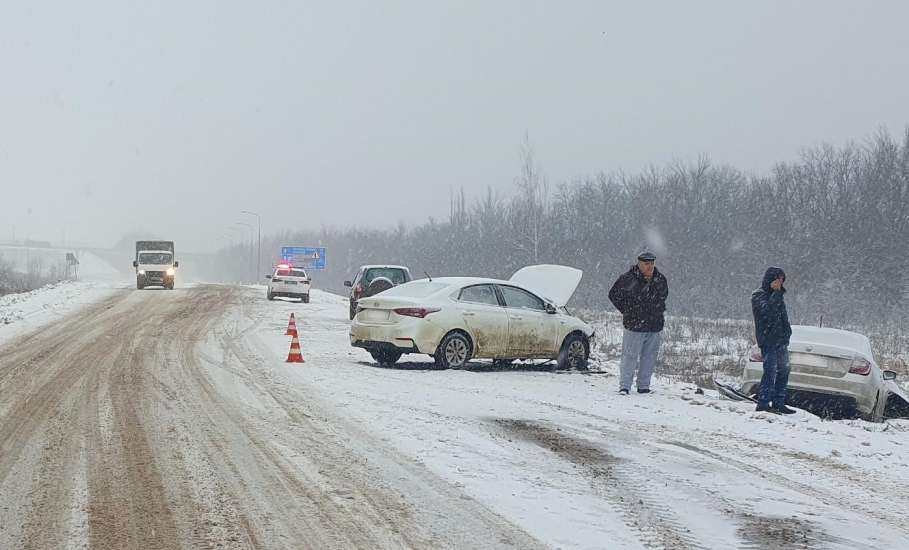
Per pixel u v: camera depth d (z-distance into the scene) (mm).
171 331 19688
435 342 13984
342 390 11203
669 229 58875
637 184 63625
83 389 10750
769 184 54781
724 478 7184
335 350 16828
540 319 15086
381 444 7910
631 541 5336
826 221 49406
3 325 20750
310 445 7781
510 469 7133
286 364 14023
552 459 7605
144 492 6125
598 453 7965
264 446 7688
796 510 6277
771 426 9922
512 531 5441
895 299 44469
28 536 5133
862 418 12375
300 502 5984
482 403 10648
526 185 55594
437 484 6551
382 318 14211
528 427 9141
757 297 11320
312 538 5219
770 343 11250
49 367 12945
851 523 5996
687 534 5539
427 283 14969
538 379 13672
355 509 5852
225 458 7188
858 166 50625
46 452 7285
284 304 33781
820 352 12195
